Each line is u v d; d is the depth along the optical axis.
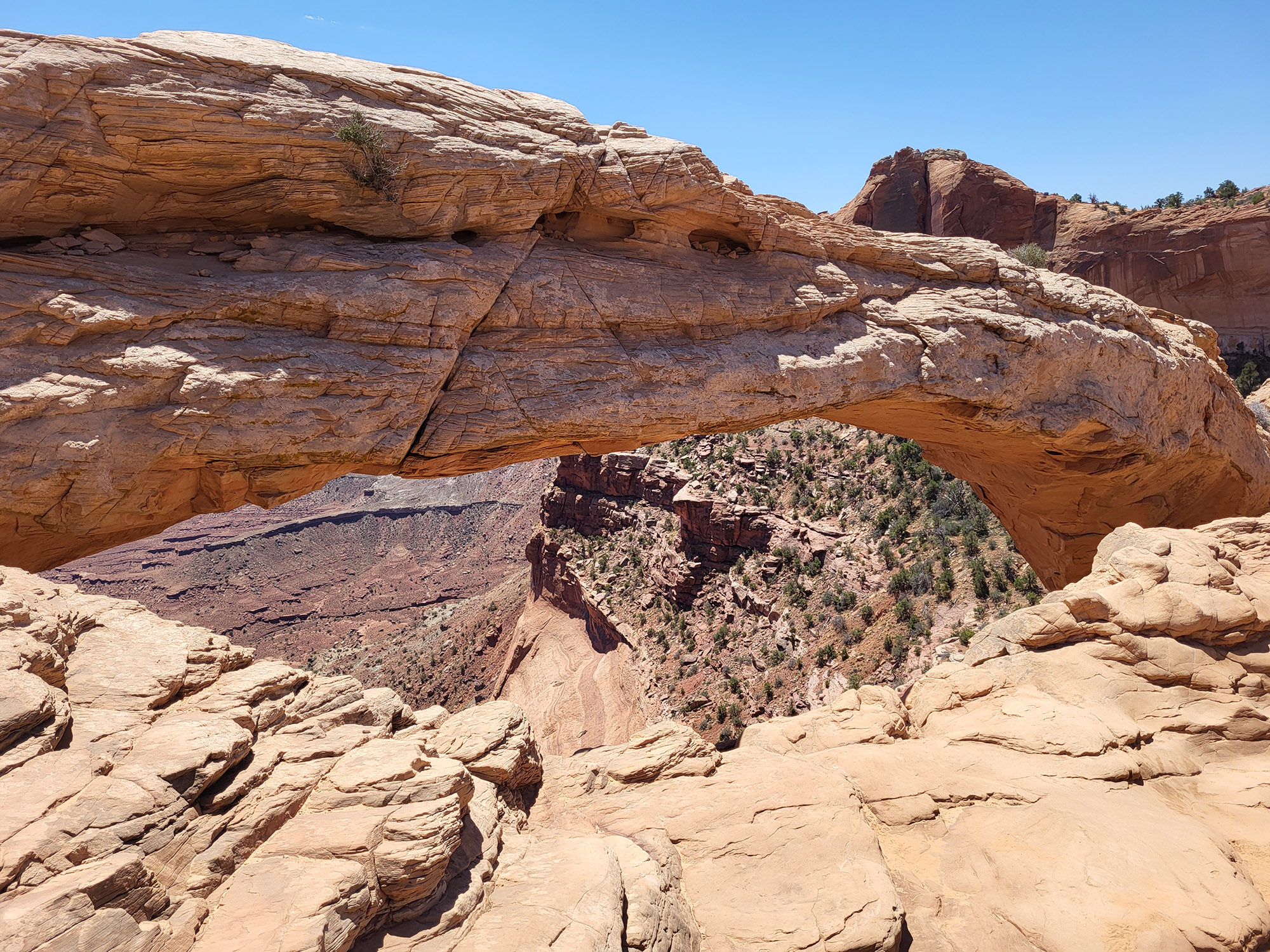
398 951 5.54
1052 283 20.59
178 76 11.12
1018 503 25.75
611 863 7.00
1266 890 7.95
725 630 43.81
